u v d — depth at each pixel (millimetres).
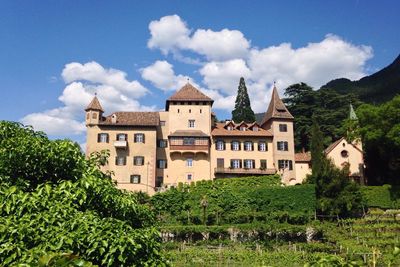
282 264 33781
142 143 68625
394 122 58500
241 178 65562
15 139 8156
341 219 48344
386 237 38906
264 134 70938
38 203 6820
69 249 6207
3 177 7582
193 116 71375
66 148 8156
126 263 6617
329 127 85375
